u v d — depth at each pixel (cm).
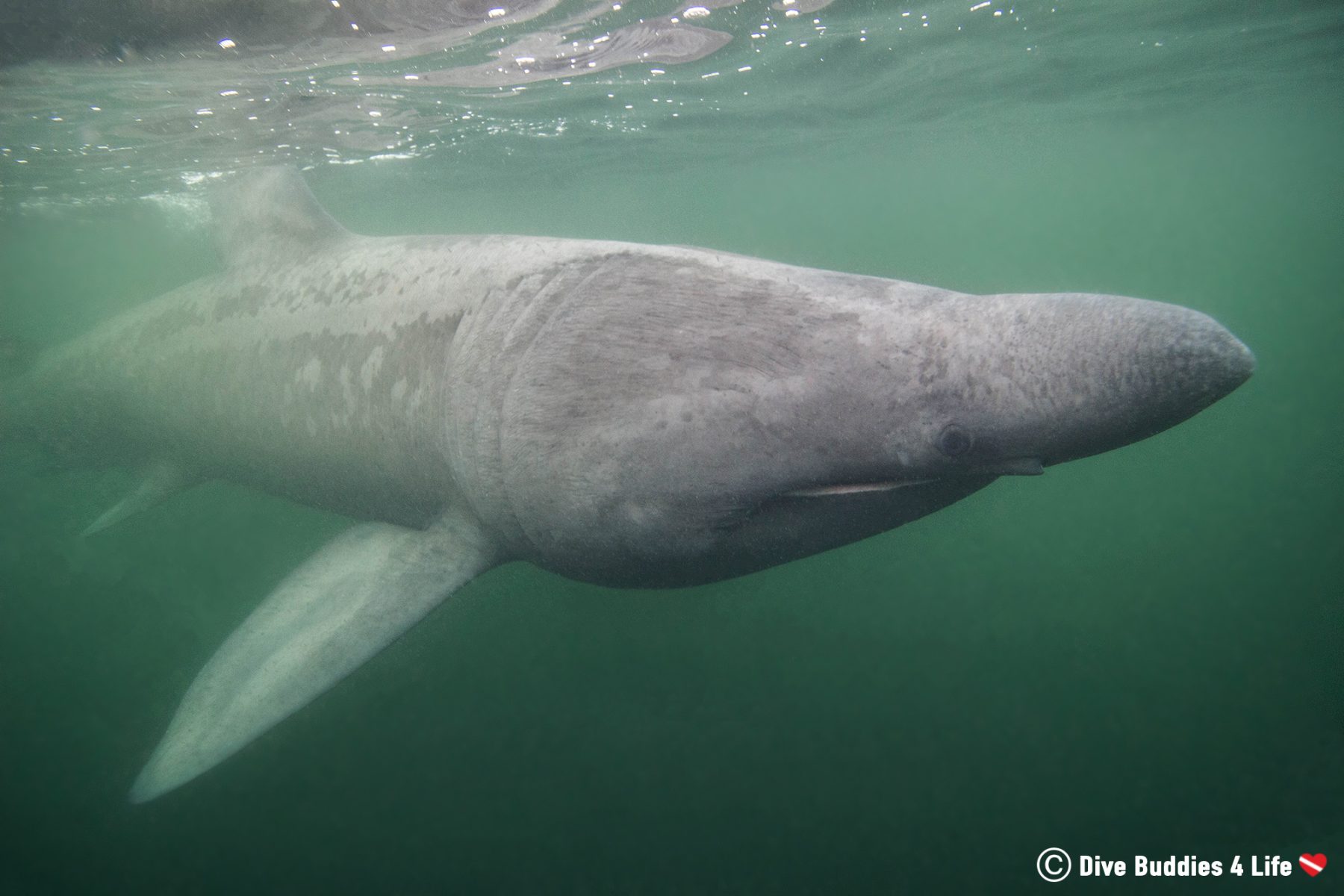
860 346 310
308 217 532
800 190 3653
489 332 384
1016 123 2030
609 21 859
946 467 308
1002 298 304
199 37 719
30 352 878
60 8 633
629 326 345
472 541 421
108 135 1045
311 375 476
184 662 436
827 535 351
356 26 746
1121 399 270
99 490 773
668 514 344
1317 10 1211
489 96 1098
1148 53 1395
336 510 533
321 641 383
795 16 948
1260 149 3541
